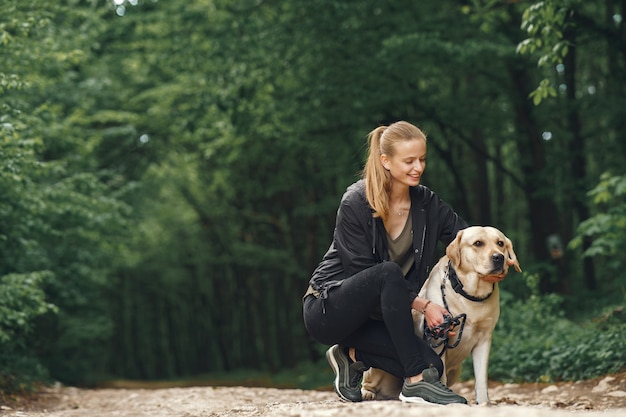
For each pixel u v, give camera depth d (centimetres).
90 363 1825
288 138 1620
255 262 2228
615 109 1404
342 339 422
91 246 1412
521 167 1611
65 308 1521
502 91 1512
